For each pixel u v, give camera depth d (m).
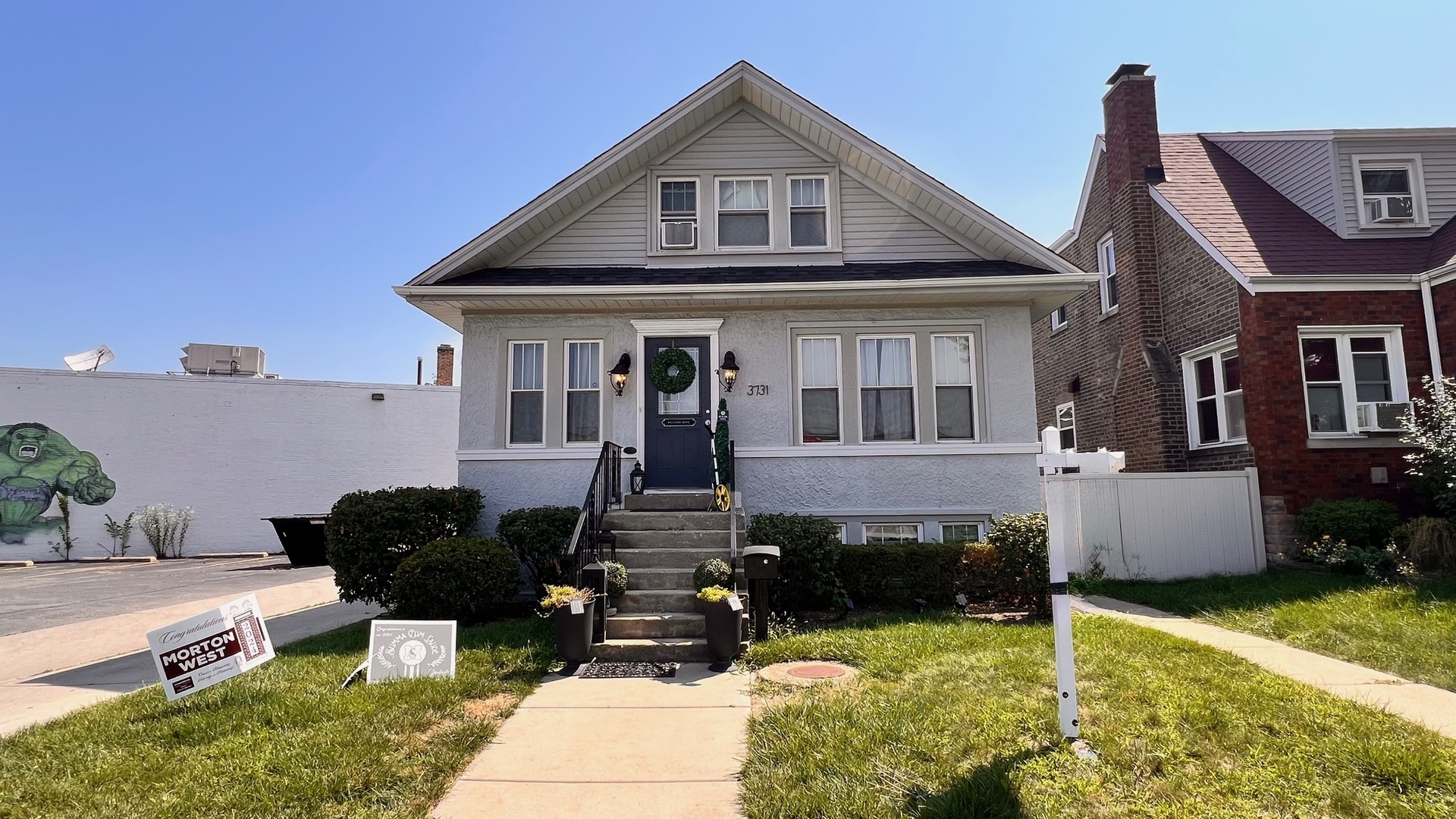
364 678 6.13
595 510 8.63
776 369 10.56
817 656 6.66
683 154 11.48
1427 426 10.09
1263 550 10.46
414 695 5.51
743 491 10.30
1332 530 9.66
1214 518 10.51
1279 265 11.15
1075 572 10.36
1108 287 14.65
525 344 10.75
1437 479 9.54
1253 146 14.04
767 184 11.48
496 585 8.30
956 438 10.54
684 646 6.84
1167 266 13.02
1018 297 10.41
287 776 4.16
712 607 6.70
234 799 3.90
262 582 14.29
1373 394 10.78
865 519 10.27
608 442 9.55
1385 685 5.42
